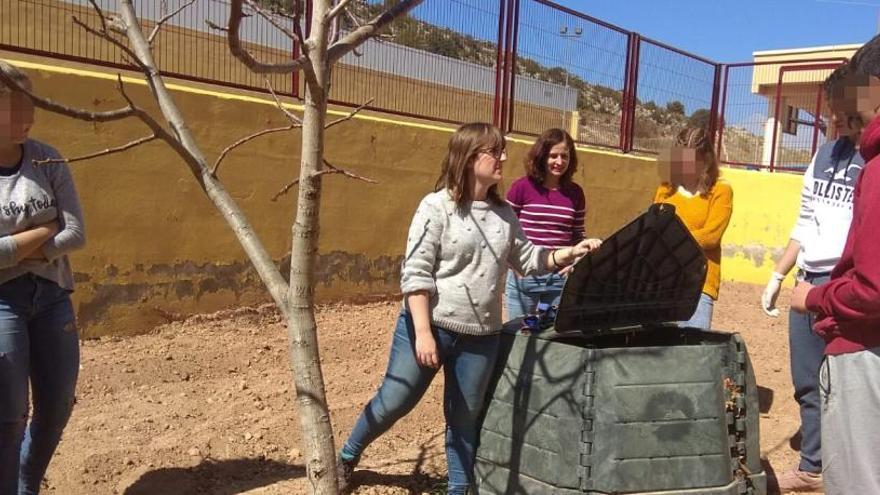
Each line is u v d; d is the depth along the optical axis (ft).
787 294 33.76
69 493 11.96
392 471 13.06
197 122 20.33
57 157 9.98
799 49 56.95
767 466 14.51
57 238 9.77
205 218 20.79
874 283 7.25
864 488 7.91
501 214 10.88
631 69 36.94
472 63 30.91
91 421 14.48
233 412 15.33
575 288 10.33
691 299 11.65
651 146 39.22
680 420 9.91
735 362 10.98
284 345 20.03
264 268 7.80
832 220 12.19
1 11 20.62
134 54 7.23
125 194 19.15
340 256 24.49
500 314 10.84
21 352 9.62
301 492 12.11
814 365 12.68
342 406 15.97
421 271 10.30
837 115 9.28
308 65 6.94
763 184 35.91
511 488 10.53
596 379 9.76
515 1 30.58
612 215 35.06
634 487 9.73
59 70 17.75
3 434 9.59
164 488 12.21
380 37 8.21
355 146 24.40
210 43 26.16
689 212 14.61
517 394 10.57
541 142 15.23
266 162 21.88
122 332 19.39
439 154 26.86
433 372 11.20
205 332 20.22
